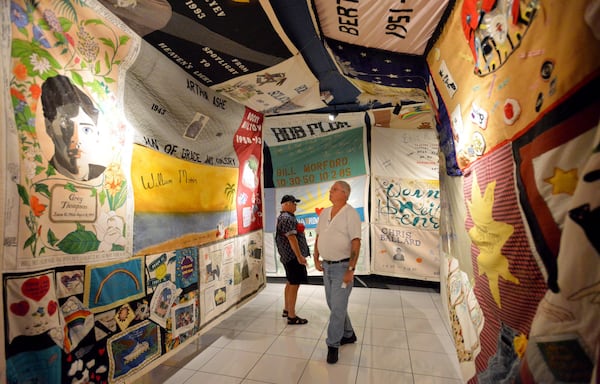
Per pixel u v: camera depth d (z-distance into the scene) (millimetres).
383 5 1744
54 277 1420
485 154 1405
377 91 3244
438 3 1685
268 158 5023
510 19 1081
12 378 1228
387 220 4543
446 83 1956
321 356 2541
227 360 2484
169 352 2186
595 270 682
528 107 997
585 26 722
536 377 896
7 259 1224
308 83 3002
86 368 1563
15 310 1250
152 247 2090
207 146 2812
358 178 4664
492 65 1273
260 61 2457
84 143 1608
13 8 1281
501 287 1245
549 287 872
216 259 2855
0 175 1201
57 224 1447
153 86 2160
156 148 2178
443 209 2668
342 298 2461
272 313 3545
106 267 1726
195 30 1987
